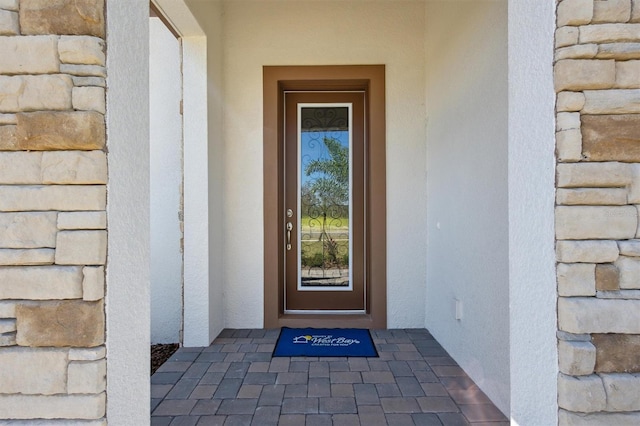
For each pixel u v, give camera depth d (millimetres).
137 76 1414
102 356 1191
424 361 2889
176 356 2986
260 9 3703
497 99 2209
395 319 3705
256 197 3701
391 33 3715
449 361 2889
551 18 1229
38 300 1182
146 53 1483
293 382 2531
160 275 3506
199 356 2986
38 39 1185
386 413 2143
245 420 2080
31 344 1174
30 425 1169
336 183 3973
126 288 1319
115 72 1273
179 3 2711
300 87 3895
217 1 3521
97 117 1193
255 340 3350
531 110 1318
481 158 2430
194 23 2986
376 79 3705
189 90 3215
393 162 3725
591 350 1167
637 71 1187
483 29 2387
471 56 2582
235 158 3695
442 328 3205
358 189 3953
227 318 3686
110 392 1226
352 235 3953
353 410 2176
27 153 1186
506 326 2104
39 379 1170
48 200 1184
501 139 2166
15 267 1182
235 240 3697
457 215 2854
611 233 1190
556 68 1211
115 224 1261
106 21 1229
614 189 1192
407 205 3717
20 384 1170
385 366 2791
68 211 1188
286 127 3957
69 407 1171
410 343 3279
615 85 1188
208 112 3262
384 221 3705
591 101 1188
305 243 3973
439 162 3301
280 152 3863
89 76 1200
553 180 1226
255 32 3701
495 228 2236
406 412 2154
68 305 1179
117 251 1271
